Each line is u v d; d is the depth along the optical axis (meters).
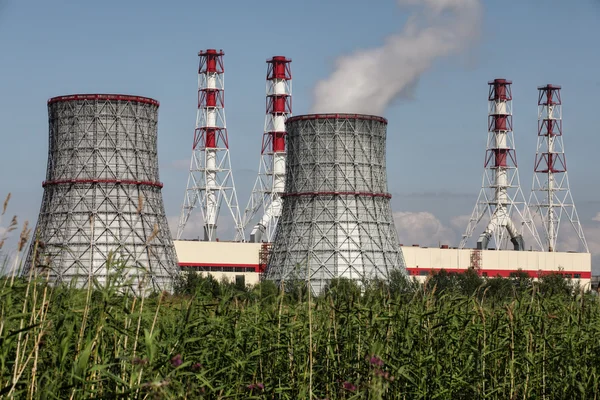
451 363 31.77
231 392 27.80
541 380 32.88
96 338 23.42
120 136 157.88
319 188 167.25
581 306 36.91
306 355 30.50
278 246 169.75
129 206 155.12
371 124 170.12
